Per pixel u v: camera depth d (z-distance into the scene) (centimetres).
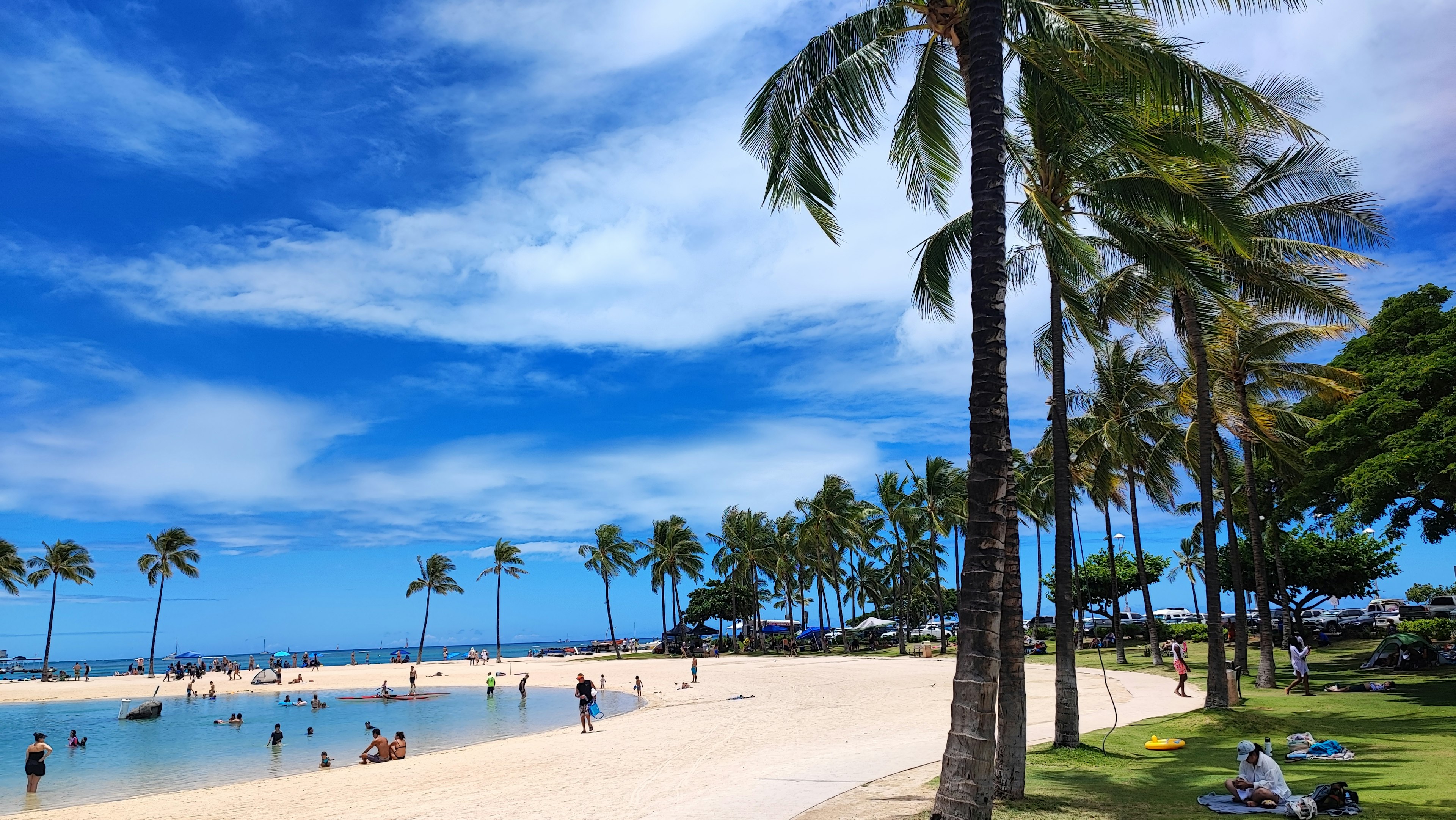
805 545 7888
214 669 8112
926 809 1014
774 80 1098
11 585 7494
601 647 10331
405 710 3959
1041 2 1018
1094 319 1590
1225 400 2552
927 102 1194
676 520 8919
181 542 8000
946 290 1429
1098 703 2250
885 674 4359
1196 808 973
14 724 3859
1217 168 1195
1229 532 2694
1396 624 4284
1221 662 1806
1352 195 1827
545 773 1653
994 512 817
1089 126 1191
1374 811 908
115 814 1551
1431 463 1694
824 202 1131
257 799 1638
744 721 2467
